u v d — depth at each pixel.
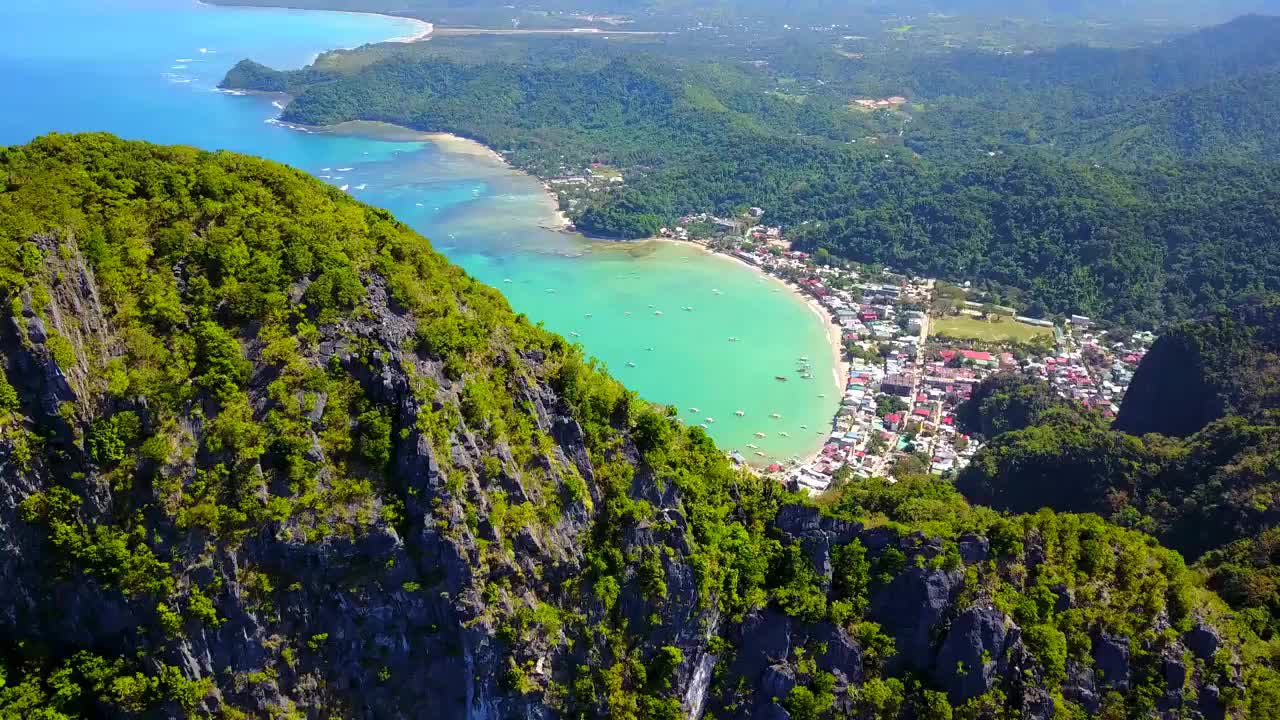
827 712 79.75
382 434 68.06
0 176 69.00
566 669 72.00
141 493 61.78
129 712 60.84
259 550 63.97
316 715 65.31
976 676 81.06
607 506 77.19
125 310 65.19
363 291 73.44
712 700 80.88
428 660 68.12
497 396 75.81
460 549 67.25
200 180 75.88
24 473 59.44
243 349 67.81
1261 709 82.12
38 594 60.50
